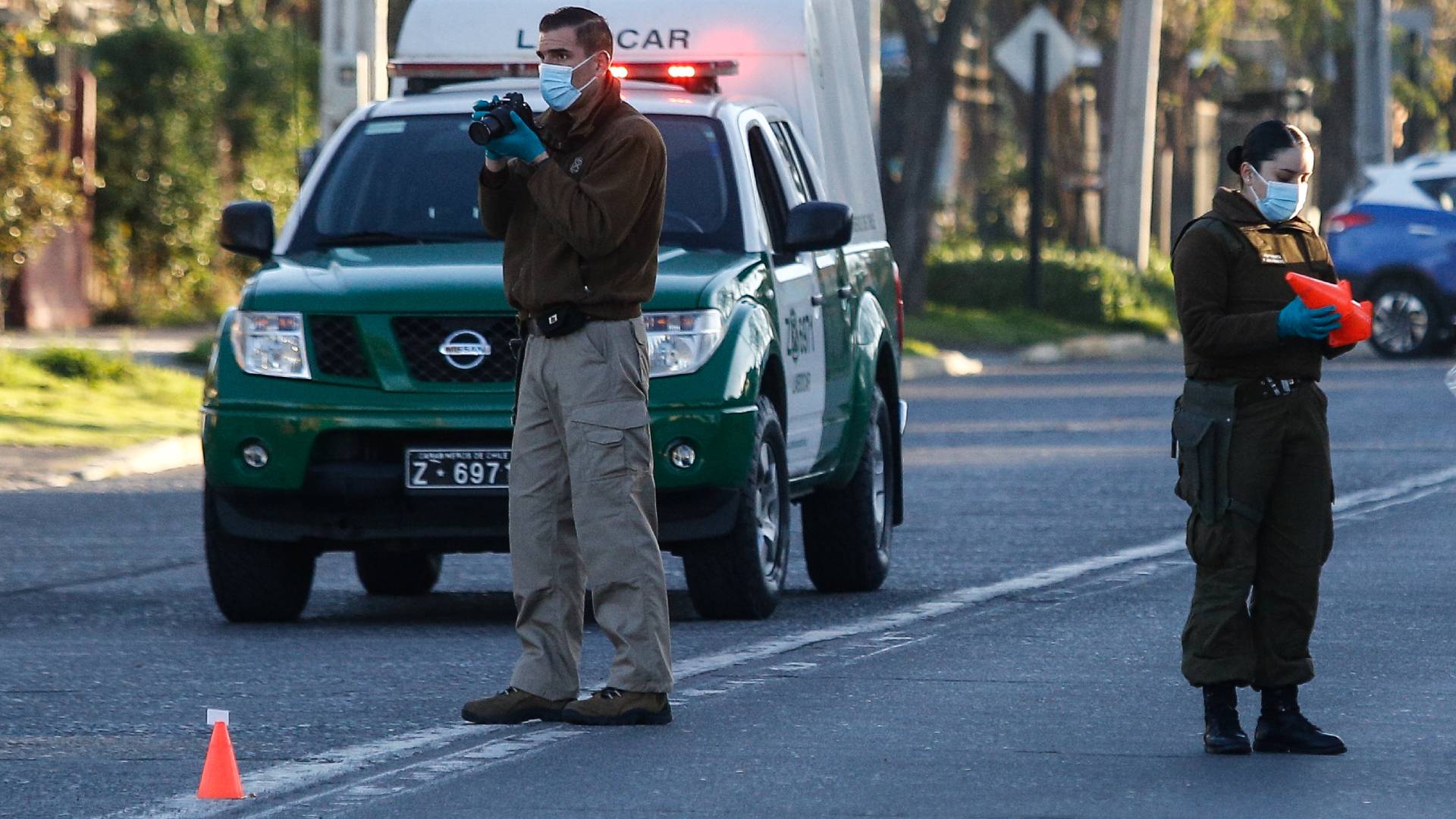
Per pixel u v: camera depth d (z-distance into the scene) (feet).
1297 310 74.38
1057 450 198.29
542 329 79.97
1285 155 76.23
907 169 357.61
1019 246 450.30
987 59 558.97
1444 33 588.09
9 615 114.52
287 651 101.55
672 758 76.33
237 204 113.50
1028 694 88.38
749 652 98.22
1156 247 558.97
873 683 90.68
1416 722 82.94
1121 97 405.59
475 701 83.46
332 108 216.95
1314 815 68.39
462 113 119.03
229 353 105.91
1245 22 530.27
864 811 68.85
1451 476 173.47
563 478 82.07
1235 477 75.61
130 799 71.20
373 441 104.37
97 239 327.67
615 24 130.72
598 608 82.17
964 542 140.87
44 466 183.73
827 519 119.44
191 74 336.29
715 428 102.63
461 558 140.05
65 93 311.68
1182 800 70.33
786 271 114.11
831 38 136.77
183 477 186.29
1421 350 307.78
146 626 110.32
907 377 292.20
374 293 103.96
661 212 80.12
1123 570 127.54
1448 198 309.22
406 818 68.18
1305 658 77.00
